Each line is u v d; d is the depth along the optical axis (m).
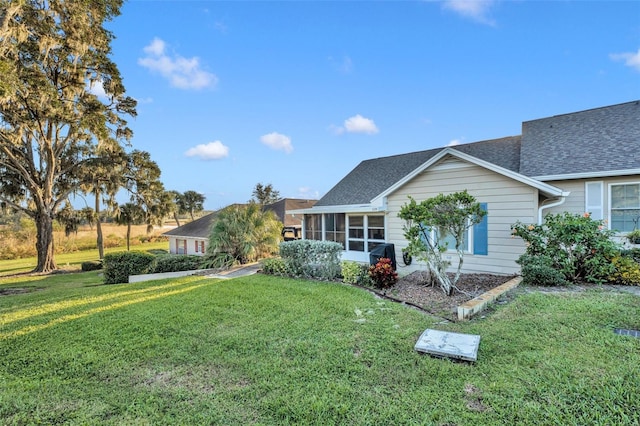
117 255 11.77
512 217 7.97
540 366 3.26
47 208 18.52
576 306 4.91
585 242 6.59
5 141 16.00
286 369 3.52
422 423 2.54
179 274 11.27
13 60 12.87
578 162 9.33
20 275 16.84
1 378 3.54
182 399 3.04
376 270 7.40
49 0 14.34
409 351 3.82
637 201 8.55
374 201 10.48
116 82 17.80
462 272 8.81
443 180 9.10
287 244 9.54
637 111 10.42
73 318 5.66
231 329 4.83
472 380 3.12
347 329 4.65
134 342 4.45
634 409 2.54
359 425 2.56
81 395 3.16
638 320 4.32
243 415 2.76
